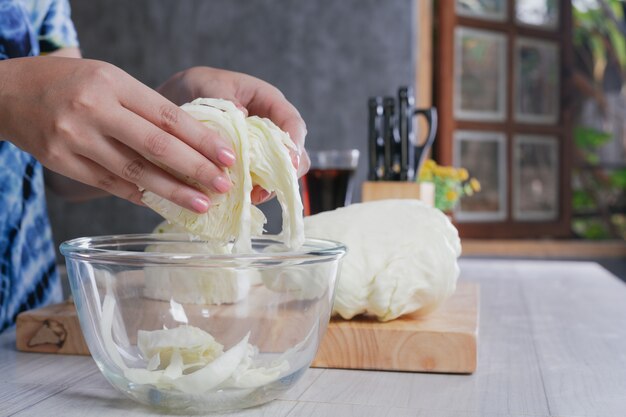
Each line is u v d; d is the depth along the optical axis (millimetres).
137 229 2803
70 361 710
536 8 3051
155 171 537
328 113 2709
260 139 538
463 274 1376
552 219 3100
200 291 517
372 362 683
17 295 1049
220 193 528
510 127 2975
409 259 712
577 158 3359
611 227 3365
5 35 1026
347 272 701
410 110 1318
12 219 1048
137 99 526
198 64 2768
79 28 2826
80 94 526
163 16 2777
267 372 531
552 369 688
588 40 3395
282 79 2730
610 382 644
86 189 1193
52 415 542
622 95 3371
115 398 585
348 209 785
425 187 1331
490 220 2961
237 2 2734
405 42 2650
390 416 545
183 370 524
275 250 626
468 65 2908
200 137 517
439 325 704
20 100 552
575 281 1283
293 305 539
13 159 1059
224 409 541
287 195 539
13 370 675
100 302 531
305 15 2701
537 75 3041
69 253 538
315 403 574
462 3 2900
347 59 2688
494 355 743
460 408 566
